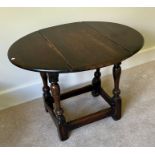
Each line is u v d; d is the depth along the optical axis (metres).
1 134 1.46
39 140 1.40
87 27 1.48
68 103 1.71
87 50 1.16
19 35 1.55
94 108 1.65
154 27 2.05
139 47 1.17
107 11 1.76
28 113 1.64
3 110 1.69
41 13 1.55
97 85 1.68
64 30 1.46
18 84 1.71
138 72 2.03
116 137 1.37
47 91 1.52
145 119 1.48
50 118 1.57
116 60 1.06
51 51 1.18
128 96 1.72
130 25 1.93
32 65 1.04
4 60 1.58
